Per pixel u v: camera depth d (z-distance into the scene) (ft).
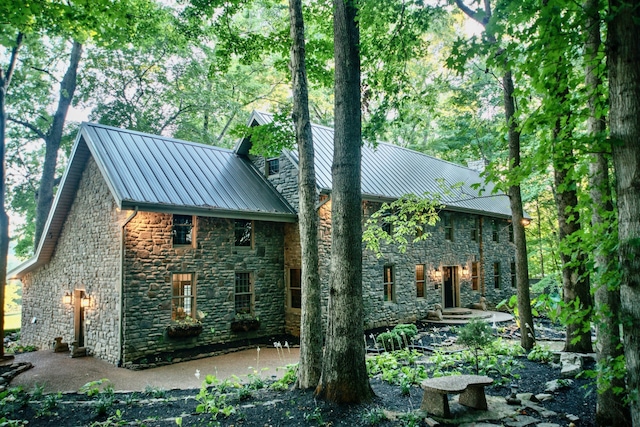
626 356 11.00
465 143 82.48
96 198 44.96
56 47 70.59
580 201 15.21
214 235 46.26
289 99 96.89
